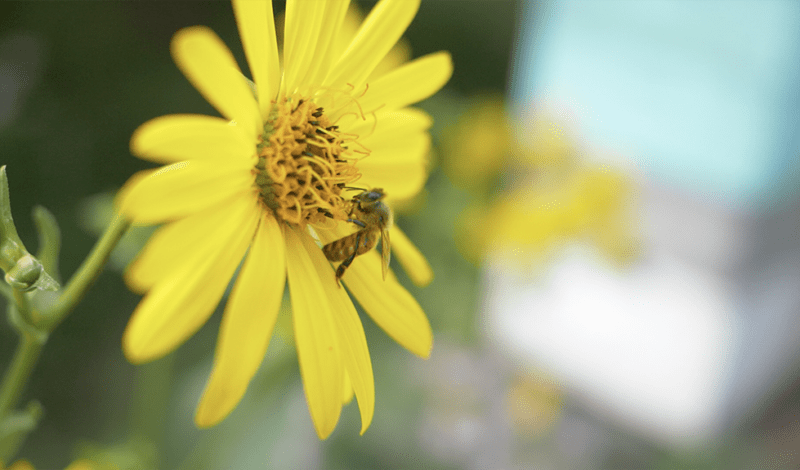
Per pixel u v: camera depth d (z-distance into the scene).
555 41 0.65
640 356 0.67
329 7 0.25
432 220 0.54
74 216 0.67
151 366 0.34
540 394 0.61
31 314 0.24
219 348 0.23
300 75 0.25
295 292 0.25
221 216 0.24
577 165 0.56
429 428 0.56
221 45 0.23
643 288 0.65
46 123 0.72
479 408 0.61
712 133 0.58
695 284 0.63
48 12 0.79
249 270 0.24
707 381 0.65
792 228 0.61
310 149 0.25
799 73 0.55
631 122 0.61
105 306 0.63
